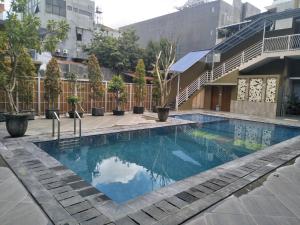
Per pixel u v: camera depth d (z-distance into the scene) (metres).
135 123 10.06
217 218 2.73
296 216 2.81
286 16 13.81
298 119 13.13
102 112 12.54
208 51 17.73
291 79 15.80
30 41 5.99
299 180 3.96
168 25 26.41
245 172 4.26
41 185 3.44
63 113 12.23
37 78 11.12
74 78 12.21
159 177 4.95
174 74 16.47
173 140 8.29
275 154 5.59
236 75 15.77
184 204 3.01
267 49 14.98
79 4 24.06
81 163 5.68
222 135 9.30
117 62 20.72
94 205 2.92
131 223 2.56
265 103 14.15
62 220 2.56
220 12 22.12
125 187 4.36
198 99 17.86
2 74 6.19
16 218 2.60
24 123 6.54
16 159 4.59
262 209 2.96
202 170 5.47
